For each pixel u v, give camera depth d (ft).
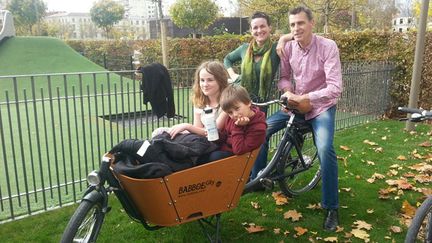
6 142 19.35
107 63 63.36
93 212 7.90
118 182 7.95
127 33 148.87
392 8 77.30
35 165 16.11
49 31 148.46
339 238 10.61
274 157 11.32
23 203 12.78
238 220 11.54
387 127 22.93
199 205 8.39
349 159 16.90
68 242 7.16
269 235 10.77
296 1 42.24
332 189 10.93
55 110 26.27
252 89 12.73
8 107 11.75
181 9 59.57
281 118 12.24
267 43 12.41
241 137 8.43
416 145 19.06
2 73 47.42
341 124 23.20
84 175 15.12
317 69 11.23
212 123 8.65
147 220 8.37
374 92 24.95
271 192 13.41
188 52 44.70
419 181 14.30
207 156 8.51
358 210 12.19
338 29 51.88
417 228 7.91
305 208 12.36
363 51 27.66
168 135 9.04
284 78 12.57
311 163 12.77
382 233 10.84
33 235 10.62
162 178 7.63
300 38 11.01
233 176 8.59
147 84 13.66
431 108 24.89
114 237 10.54
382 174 15.12
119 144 8.02
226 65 13.73
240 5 55.16
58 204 12.76
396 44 26.07
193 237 10.56
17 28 137.18
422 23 20.04
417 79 20.71
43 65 51.11
